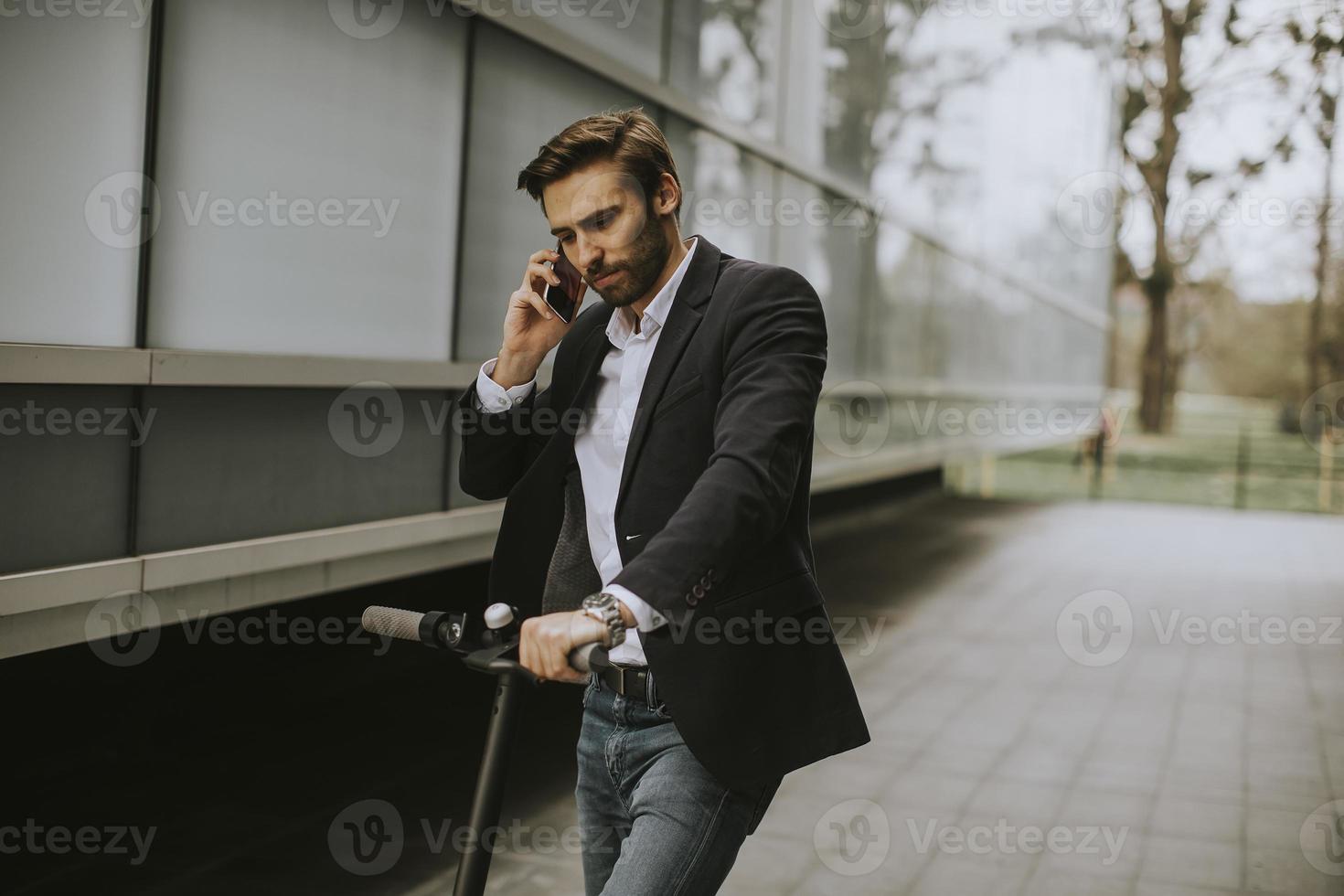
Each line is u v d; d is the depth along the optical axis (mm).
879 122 14562
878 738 6895
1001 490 25906
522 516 2543
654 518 2307
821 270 12914
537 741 6422
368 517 6359
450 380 6816
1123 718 7492
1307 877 4895
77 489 4684
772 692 2285
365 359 6141
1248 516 21922
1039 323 24031
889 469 15086
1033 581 13086
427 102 6555
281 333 5680
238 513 5504
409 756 6008
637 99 8773
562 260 2625
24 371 4309
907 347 15906
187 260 5109
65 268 4539
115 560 4836
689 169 9734
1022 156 21797
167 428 5098
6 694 5031
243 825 4973
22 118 4312
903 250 15594
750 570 2309
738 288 2322
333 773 5684
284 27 5539
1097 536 17734
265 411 5625
